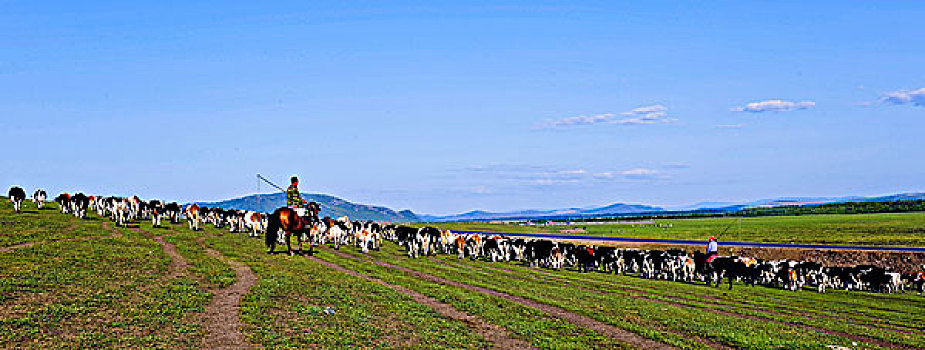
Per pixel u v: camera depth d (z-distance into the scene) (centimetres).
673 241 8856
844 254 6531
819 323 2433
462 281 3034
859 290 4416
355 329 1694
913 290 4509
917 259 6097
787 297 3572
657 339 1902
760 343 1869
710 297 3250
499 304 2308
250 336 1514
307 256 3497
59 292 1786
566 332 1916
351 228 5219
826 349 1852
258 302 1891
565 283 3441
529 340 1775
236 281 2283
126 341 1399
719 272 4003
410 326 1812
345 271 2973
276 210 3409
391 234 6034
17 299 1664
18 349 1284
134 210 4575
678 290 3491
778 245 7612
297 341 1516
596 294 2922
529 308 2264
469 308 2158
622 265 4528
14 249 2578
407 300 2220
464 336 1756
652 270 4300
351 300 2078
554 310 2323
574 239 9475
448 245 5391
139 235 3819
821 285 4200
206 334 1513
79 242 2988
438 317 1986
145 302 1761
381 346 1559
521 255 4994
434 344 1634
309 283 2345
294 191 3428
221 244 3644
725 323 2247
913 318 2875
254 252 3356
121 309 1662
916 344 2086
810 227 11619
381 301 2142
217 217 5250
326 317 1797
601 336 1892
